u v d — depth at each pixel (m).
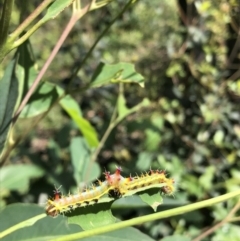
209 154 0.37
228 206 0.31
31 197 0.27
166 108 0.41
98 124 0.41
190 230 0.30
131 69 0.16
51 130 0.51
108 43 0.55
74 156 0.24
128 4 0.14
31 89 0.14
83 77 0.46
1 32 0.10
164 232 0.30
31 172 0.26
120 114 0.24
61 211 0.10
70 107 0.20
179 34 0.44
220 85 0.39
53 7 0.10
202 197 0.32
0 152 0.13
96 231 0.10
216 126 0.38
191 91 0.40
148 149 0.34
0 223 0.14
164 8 0.58
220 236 0.29
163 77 0.43
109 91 0.44
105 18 0.56
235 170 0.35
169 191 0.10
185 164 0.37
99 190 0.10
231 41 0.39
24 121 0.45
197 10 0.39
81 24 0.52
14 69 0.13
